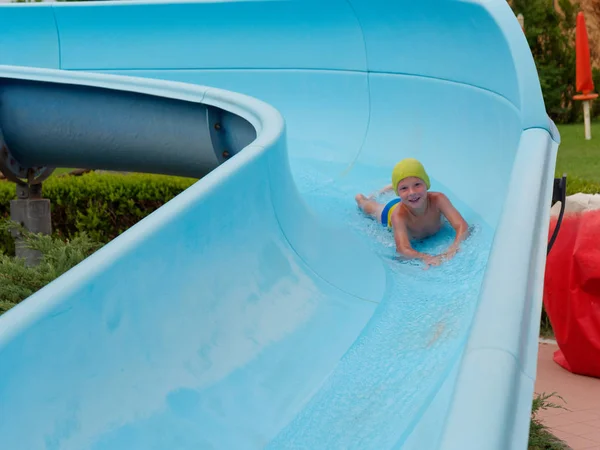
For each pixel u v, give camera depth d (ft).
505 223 8.14
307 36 21.42
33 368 5.61
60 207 28.84
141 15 23.71
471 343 5.41
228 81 22.99
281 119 12.60
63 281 6.23
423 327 9.62
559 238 16.57
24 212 21.30
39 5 24.62
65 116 17.40
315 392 8.27
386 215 14.06
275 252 10.34
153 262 7.37
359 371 8.64
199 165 16.58
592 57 59.31
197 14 22.94
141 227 7.45
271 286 9.68
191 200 8.32
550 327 20.40
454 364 7.91
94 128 17.17
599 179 32.76
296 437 7.45
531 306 6.20
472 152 15.85
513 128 13.80
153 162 17.20
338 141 19.52
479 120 15.88
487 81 15.38
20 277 14.83
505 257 7.08
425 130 17.92
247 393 7.76
